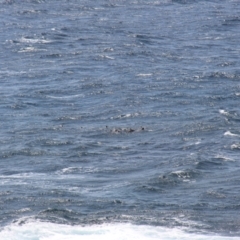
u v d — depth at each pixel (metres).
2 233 179.38
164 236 178.12
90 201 195.12
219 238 177.50
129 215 188.12
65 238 177.50
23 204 194.00
